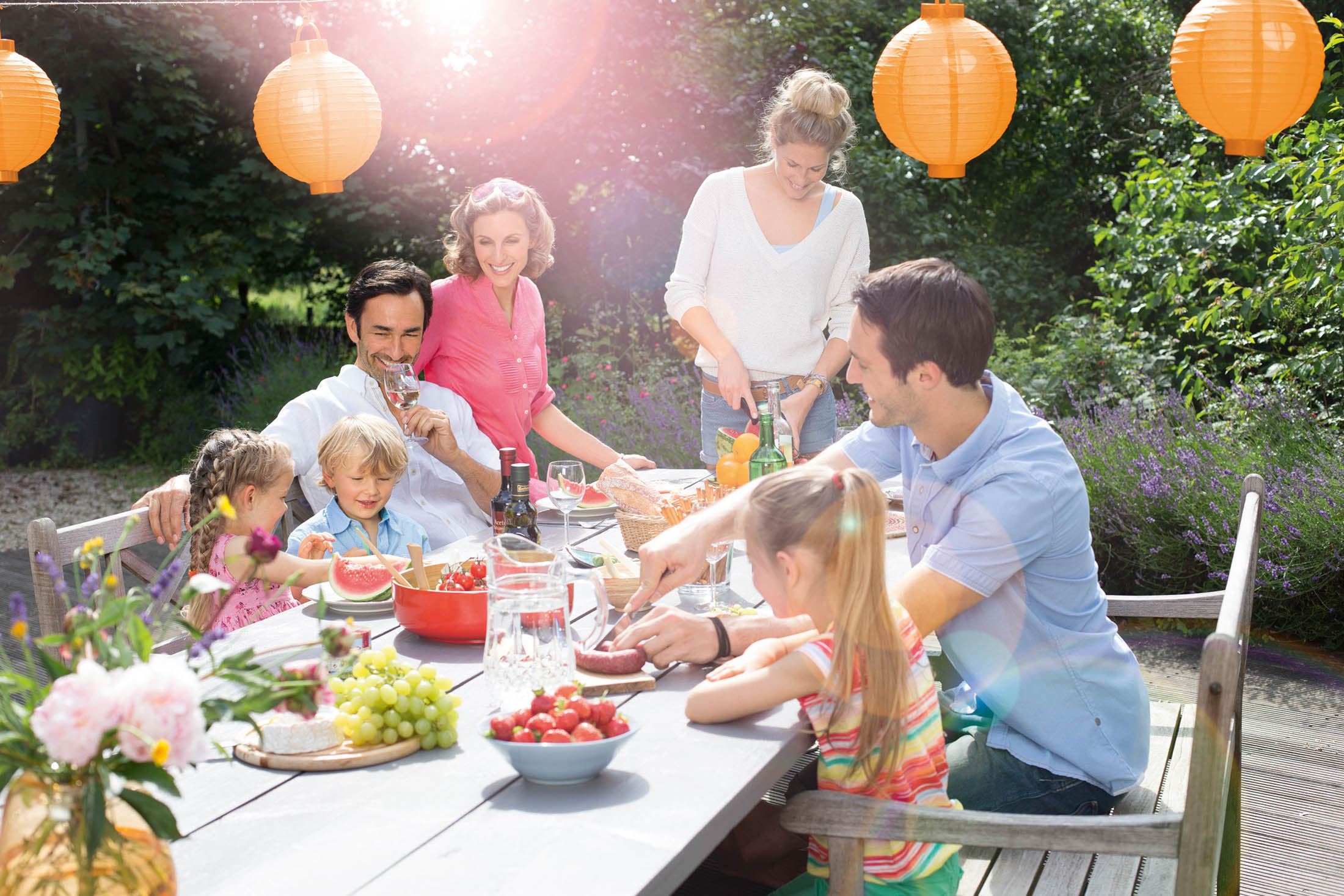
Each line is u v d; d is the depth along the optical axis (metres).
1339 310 5.64
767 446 2.82
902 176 9.41
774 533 1.79
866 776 1.79
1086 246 11.20
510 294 3.66
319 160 2.58
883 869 1.82
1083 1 11.21
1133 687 2.24
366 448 2.91
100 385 9.23
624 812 1.51
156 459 9.34
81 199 9.05
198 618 2.56
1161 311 7.43
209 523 2.68
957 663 2.27
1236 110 2.51
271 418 8.42
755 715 1.85
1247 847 3.12
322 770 1.66
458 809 1.53
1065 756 2.20
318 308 10.59
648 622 2.07
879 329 2.18
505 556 1.93
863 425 2.81
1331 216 5.66
